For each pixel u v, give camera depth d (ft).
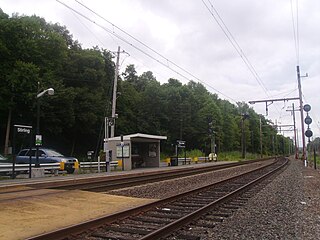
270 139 475.31
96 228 27.37
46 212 34.17
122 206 39.17
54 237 23.71
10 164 78.18
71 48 200.85
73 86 180.55
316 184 62.90
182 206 39.01
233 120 338.13
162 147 259.80
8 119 149.69
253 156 325.83
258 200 43.70
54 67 170.50
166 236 25.29
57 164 87.35
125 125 223.71
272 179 74.18
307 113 105.29
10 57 148.36
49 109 160.35
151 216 33.06
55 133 170.71
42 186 53.67
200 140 280.10
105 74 189.26
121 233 26.53
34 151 93.61
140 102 254.27
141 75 330.13
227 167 125.08
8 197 41.42
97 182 60.34
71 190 49.70
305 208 38.22
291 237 25.86
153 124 252.62
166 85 304.71
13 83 141.79
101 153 120.98
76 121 178.70
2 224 28.17
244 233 26.86
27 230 26.45
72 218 31.65
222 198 40.73
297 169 111.65
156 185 63.36
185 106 271.69
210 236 25.85
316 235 26.43
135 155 124.67
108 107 192.03
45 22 190.08
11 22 147.23
